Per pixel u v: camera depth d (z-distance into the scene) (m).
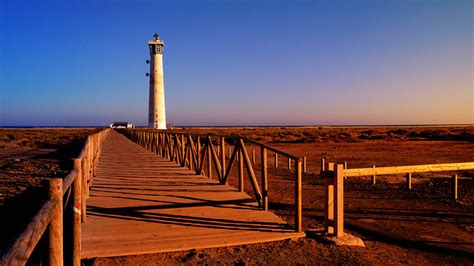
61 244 2.91
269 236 6.06
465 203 10.59
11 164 22.61
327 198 6.41
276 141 50.81
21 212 9.07
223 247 5.66
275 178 16.22
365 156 28.67
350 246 5.95
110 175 12.78
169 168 14.98
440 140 51.69
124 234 5.98
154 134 24.28
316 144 44.34
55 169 19.70
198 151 13.45
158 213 7.37
